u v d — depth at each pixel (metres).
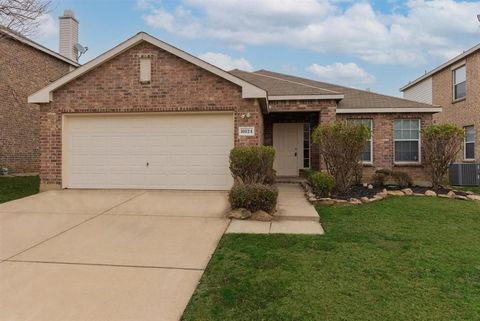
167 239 5.70
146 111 10.28
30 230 6.21
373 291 3.83
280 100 13.43
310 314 3.34
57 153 10.50
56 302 3.59
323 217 7.39
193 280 4.13
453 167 13.75
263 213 7.09
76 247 5.30
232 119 10.23
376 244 5.50
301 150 15.54
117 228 6.35
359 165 10.80
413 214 7.72
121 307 3.49
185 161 10.42
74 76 10.30
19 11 11.16
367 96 15.89
